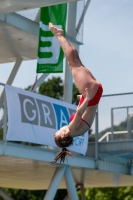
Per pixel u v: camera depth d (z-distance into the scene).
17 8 29.27
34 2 28.05
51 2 28.12
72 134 19.88
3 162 39.34
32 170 44.69
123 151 44.03
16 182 57.41
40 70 42.31
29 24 43.62
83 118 19.89
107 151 44.47
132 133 44.94
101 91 19.84
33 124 36.62
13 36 44.72
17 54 50.06
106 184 58.53
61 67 42.03
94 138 44.97
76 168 42.78
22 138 35.41
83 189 56.53
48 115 38.19
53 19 42.69
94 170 44.00
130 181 54.22
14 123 34.84
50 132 38.16
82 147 41.12
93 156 44.06
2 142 33.91
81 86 19.77
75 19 46.59
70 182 41.34
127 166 47.38
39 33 42.53
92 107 19.84
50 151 37.78
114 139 45.41
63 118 39.84
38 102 37.56
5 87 34.97
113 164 45.25
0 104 36.91
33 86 42.75
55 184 40.88
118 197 84.19
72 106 41.53
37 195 104.31
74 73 19.92
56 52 42.25
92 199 86.44
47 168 42.50
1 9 29.58
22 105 35.88
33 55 50.22
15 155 34.75
